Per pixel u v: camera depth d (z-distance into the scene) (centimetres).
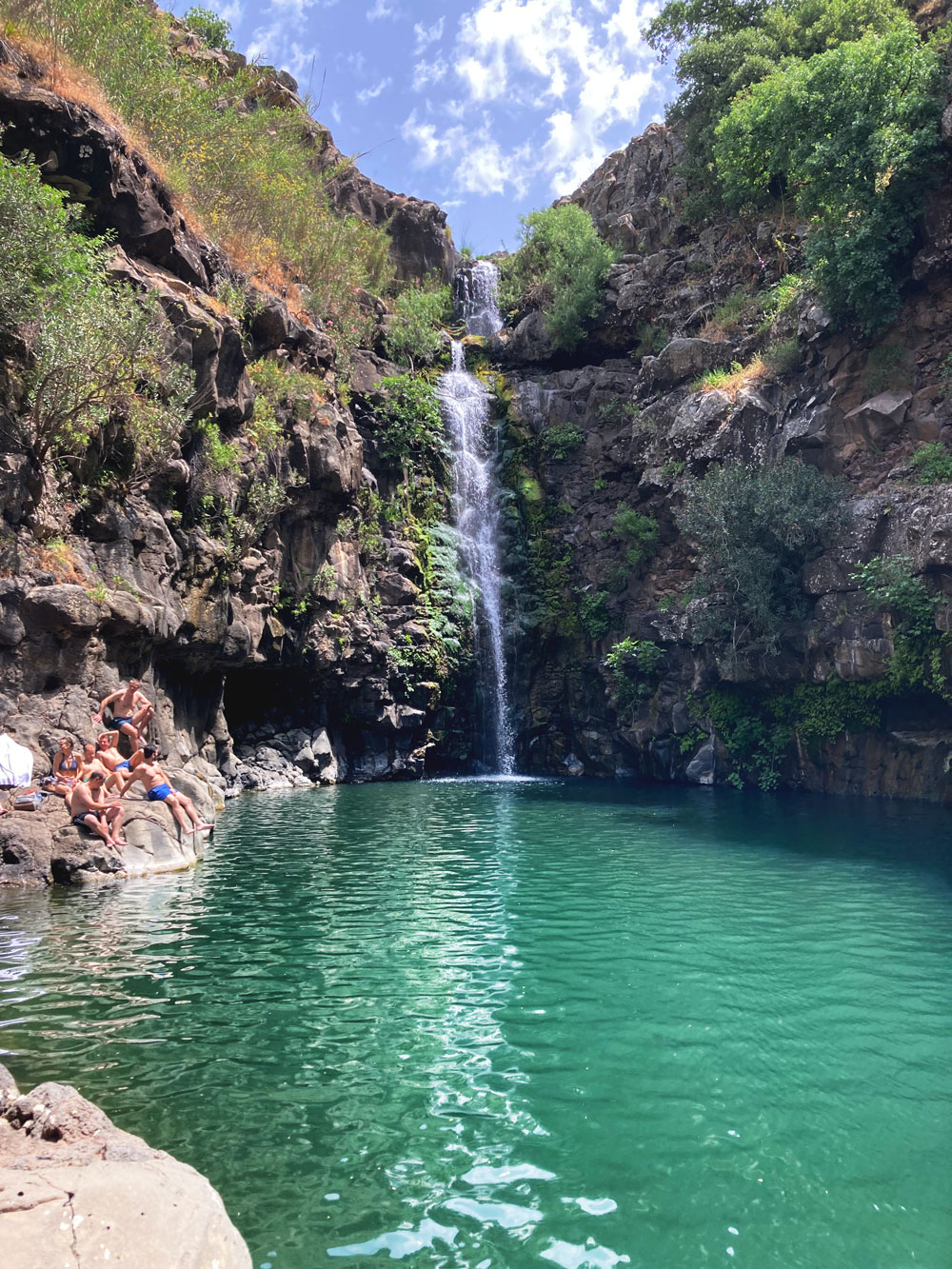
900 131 2159
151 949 833
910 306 2294
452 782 2716
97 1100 518
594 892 1106
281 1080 556
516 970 789
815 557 2273
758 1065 594
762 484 2291
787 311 2609
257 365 2248
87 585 1420
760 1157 475
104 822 1200
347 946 855
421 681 2841
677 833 1602
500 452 3378
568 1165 461
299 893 1084
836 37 3094
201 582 1864
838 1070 585
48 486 1389
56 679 1331
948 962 823
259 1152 466
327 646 2517
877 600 2041
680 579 2891
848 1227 410
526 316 3631
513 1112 520
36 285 1340
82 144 1603
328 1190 432
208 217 2252
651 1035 643
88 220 1655
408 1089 546
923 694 2108
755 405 2541
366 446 2897
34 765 1253
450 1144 480
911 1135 500
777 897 1084
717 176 3089
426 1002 703
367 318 3172
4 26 1612
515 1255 382
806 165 2353
